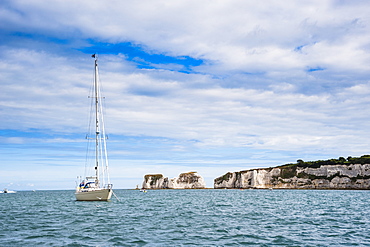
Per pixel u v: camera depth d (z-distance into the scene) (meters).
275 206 51.53
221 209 45.81
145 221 31.78
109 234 24.42
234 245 20.50
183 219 33.44
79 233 24.94
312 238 22.62
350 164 175.75
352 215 36.97
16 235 24.28
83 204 54.34
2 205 58.66
